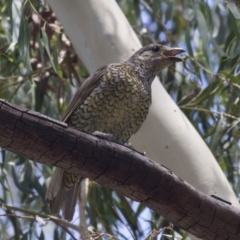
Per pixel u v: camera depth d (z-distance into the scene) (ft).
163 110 34.96
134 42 36.78
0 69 45.42
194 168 33.42
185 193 25.52
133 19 49.90
